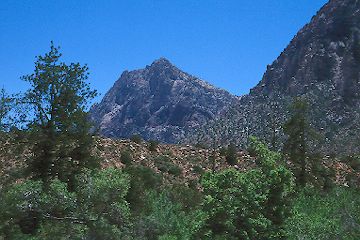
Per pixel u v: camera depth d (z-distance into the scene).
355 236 13.23
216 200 10.06
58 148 18.95
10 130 20.11
